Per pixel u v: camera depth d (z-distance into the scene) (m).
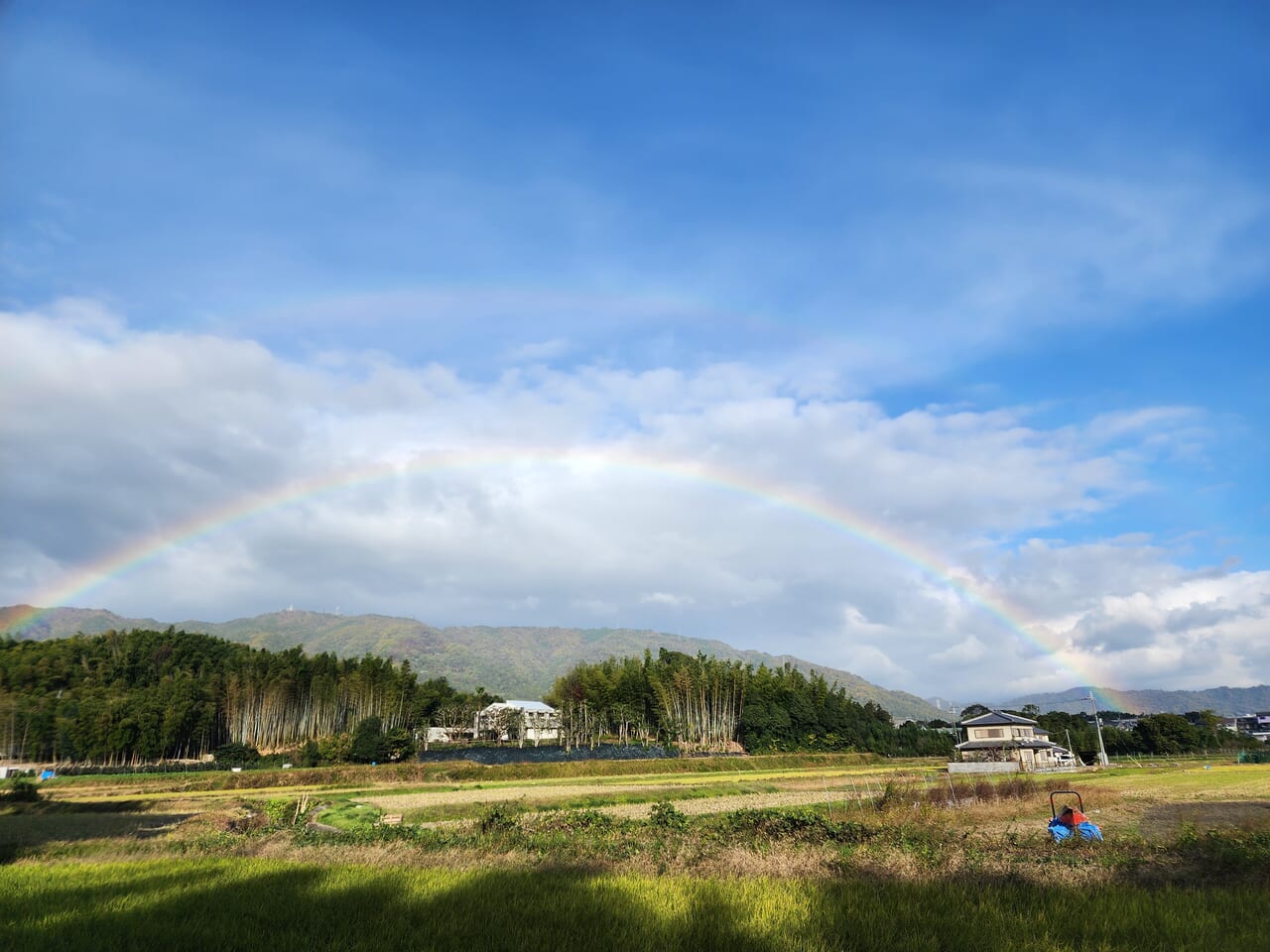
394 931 8.70
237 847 19.52
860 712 144.25
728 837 19.16
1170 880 11.88
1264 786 45.47
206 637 146.38
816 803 44.91
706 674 129.38
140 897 11.20
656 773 90.19
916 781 56.66
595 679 135.38
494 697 170.38
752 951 7.85
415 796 57.44
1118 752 125.88
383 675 123.38
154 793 62.22
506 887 11.38
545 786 67.88
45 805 49.81
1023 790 40.38
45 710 90.25
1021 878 11.68
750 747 119.69
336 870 13.69
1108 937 8.20
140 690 99.19
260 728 106.81
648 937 8.33
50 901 11.10
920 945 8.05
